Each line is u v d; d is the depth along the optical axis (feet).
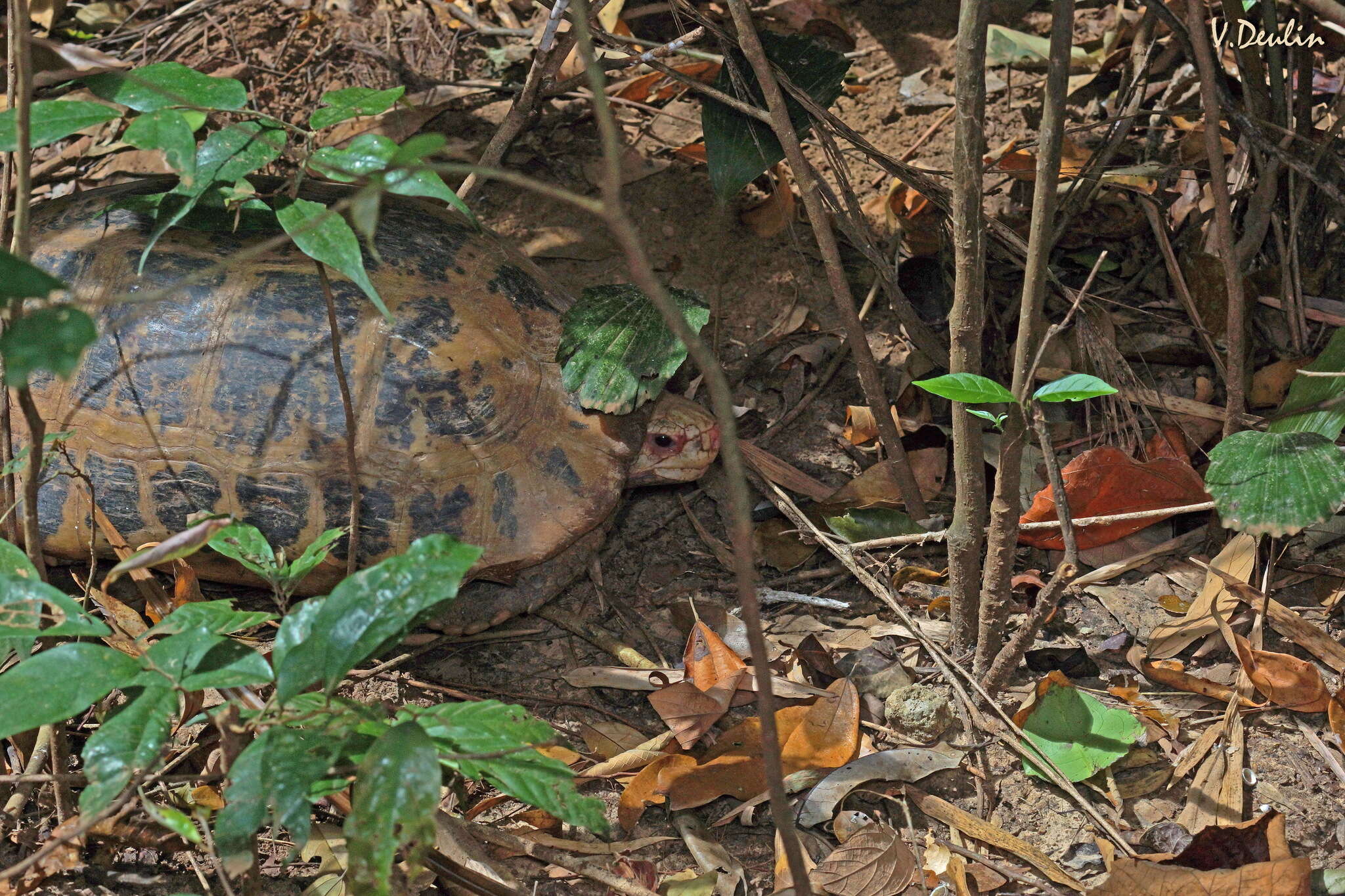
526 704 9.50
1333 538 10.21
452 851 7.59
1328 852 8.09
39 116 5.54
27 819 8.10
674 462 10.36
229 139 5.95
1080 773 8.47
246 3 15.93
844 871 7.82
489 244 10.53
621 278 13.03
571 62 14.93
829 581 10.48
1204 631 9.59
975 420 8.18
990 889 7.93
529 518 9.34
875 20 15.58
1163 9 10.04
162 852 7.96
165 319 9.23
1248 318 11.46
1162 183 12.41
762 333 12.60
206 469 9.12
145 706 5.13
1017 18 15.20
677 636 10.09
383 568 5.20
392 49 15.37
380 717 5.41
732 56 9.61
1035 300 7.15
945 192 10.44
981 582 9.18
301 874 7.89
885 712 9.18
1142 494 9.98
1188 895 7.19
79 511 9.28
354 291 9.40
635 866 7.97
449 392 9.25
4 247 7.45
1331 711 8.59
